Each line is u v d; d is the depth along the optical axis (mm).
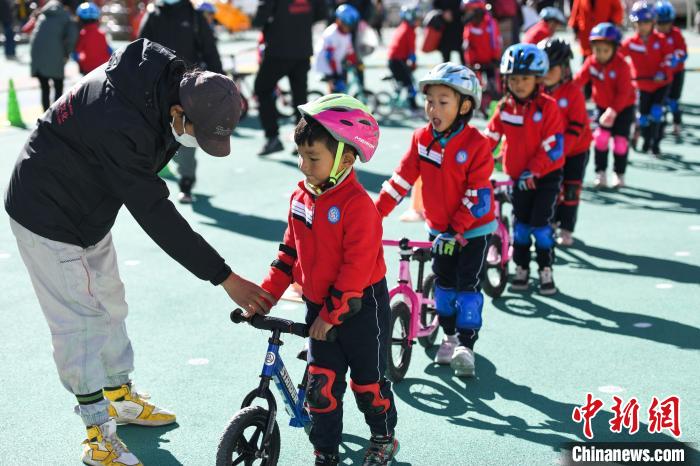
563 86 6645
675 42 10820
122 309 4062
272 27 10516
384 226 7898
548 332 5453
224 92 3303
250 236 7621
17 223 3564
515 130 5969
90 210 3590
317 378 3578
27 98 15766
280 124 13359
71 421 4328
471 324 4781
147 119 3375
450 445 4062
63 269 3582
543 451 3998
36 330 5516
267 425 3447
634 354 5066
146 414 4219
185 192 8734
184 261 3502
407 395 4605
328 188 3527
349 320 3562
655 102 10688
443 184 4742
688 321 5574
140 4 26891
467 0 13156
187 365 4953
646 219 8086
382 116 14141
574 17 13195
